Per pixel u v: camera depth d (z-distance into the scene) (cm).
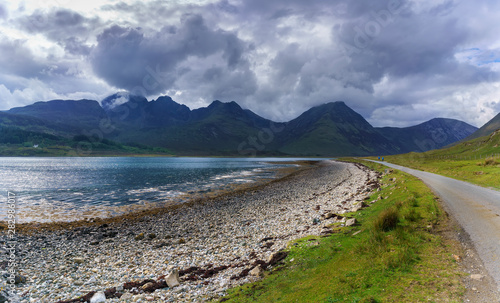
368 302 737
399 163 8594
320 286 911
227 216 2817
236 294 1036
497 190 2323
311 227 1872
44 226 2548
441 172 4400
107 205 3550
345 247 1239
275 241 1698
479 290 733
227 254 1609
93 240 2127
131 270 1471
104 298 1112
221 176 7719
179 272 1376
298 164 16175
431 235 1206
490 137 13550
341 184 4734
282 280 1066
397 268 911
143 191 4753
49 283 1320
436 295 728
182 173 8794
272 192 4447
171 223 2631
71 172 9056
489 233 1177
